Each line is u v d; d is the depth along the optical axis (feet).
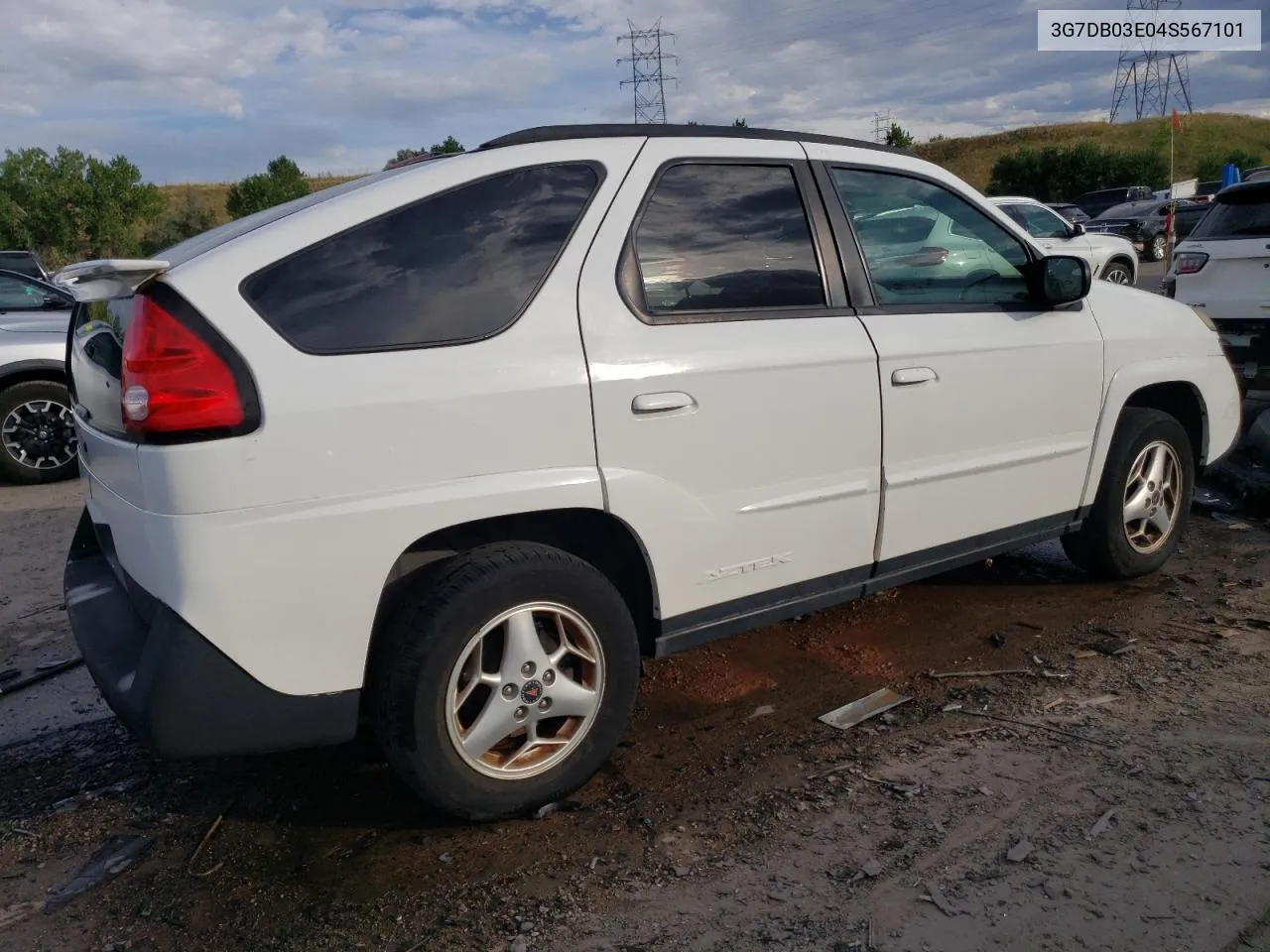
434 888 8.89
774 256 11.22
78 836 10.05
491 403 9.11
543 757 9.87
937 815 9.59
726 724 11.78
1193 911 8.12
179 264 8.80
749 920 8.23
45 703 13.30
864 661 13.35
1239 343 26.63
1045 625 14.33
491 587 9.13
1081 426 14.16
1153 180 175.11
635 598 10.77
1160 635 13.78
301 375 8.48
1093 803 9.66
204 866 9.42
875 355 11.57
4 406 25.49
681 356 10.16
